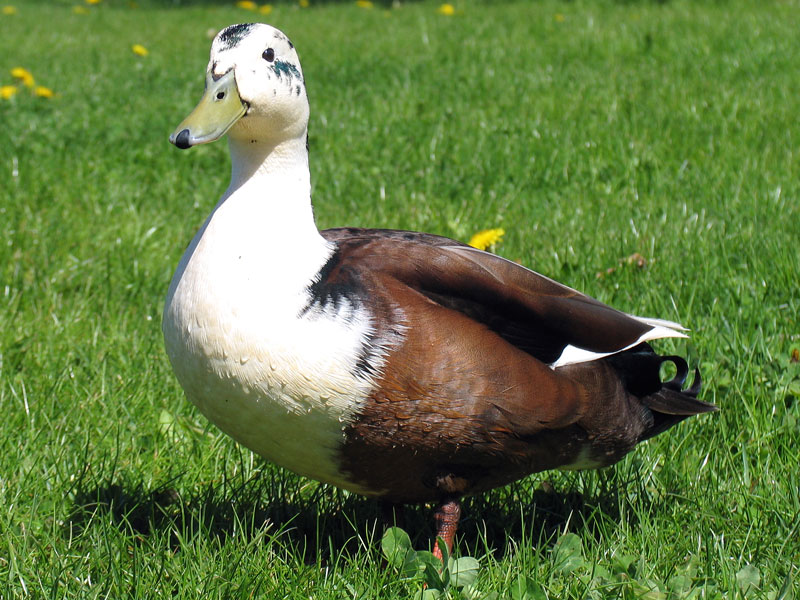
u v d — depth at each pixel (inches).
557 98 592.7
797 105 570.6
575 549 217.3
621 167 472.4
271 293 191.6
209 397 199.5
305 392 192.1
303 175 202.8
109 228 410.9
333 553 229.1
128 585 205.3
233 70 196.1
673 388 232.2
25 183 452.4
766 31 758.5
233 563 210.8
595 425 210.8
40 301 350.0
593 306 212.8
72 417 275.4
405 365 191.9
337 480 213.8
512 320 207.8
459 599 200.4
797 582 208.7
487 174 469.4
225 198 200.8
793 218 402.9
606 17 880.3
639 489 247.1
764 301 333.7
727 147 495.2
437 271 204.4
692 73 646.5
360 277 198.1
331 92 644.1
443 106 587.2
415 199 438.6
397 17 1028.5
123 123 553.6
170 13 1180.5
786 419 268.1
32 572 209.8
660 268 358.6
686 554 221.3
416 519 248.5
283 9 1171.3
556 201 437.4
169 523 230.1
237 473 258.2
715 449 261.6
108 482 246.7
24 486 243.1
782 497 238.8
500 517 247.0
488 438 199.6
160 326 337.1
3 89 582.9
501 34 820.0
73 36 968.9
